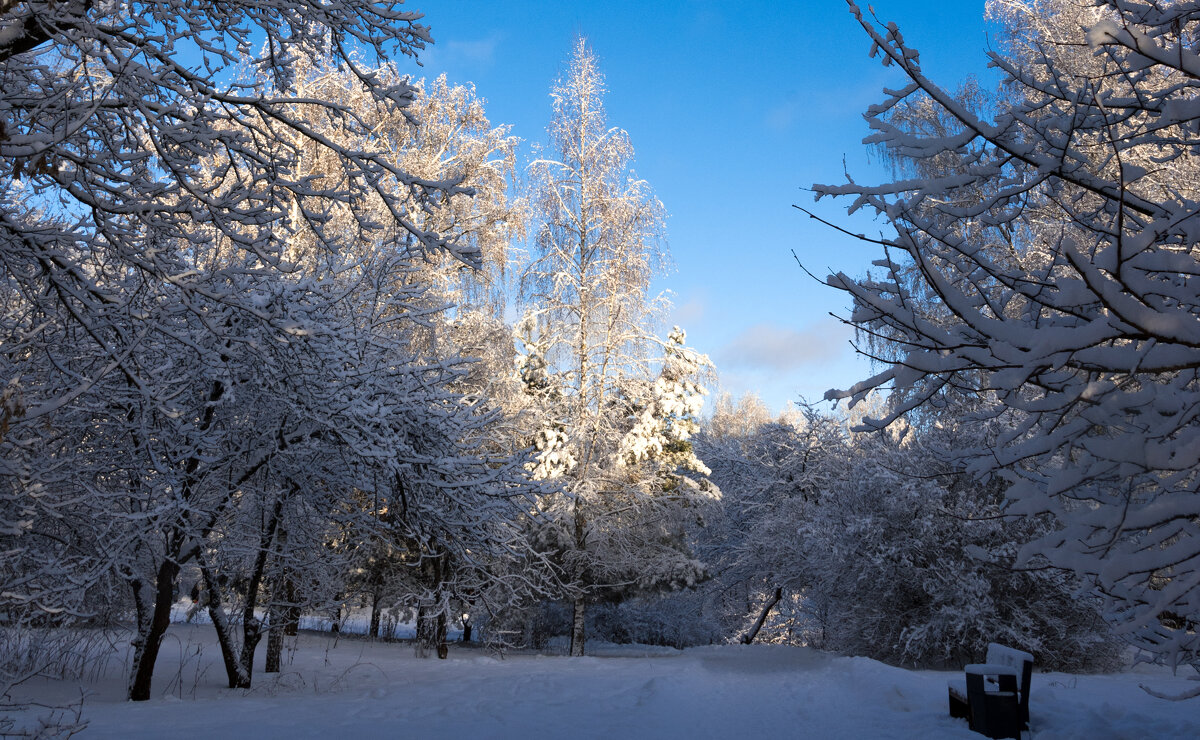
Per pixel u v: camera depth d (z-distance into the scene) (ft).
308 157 53.98
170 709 28.96
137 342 17.93
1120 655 50.93
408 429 32.89
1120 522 9.62
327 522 41.11
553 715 28.40
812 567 62.44
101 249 20.15
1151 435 10.14
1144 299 9.88
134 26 18.56
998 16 53.26
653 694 33.24
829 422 75.61
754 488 79.46
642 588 67.36
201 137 20.47
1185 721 24.25
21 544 27.45
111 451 30.68
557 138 66.44
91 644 37.91
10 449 16.24
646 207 65.77
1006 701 23.43
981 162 14.37
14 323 22.97
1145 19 13.34
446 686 37.04
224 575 38.29
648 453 67.15
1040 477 12.97
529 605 69.56
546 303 66.03
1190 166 31.50
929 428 43.75
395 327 48.19
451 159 66.08
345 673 41.04
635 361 65.46
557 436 63.52
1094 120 14.03
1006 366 10.70
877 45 12.62
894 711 28.73
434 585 57.82
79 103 17.20
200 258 29.45
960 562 51.57
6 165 17.72
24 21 16.02
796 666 44.19
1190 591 10.11
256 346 20.21
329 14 20.72
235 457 34.71
